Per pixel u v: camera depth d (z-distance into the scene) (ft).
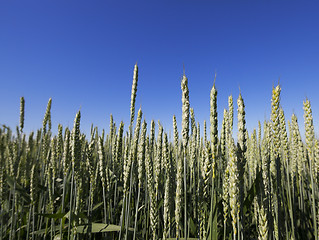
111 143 2.29
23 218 1.96
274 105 1.19
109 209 1.76
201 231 1.12
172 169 1.74
